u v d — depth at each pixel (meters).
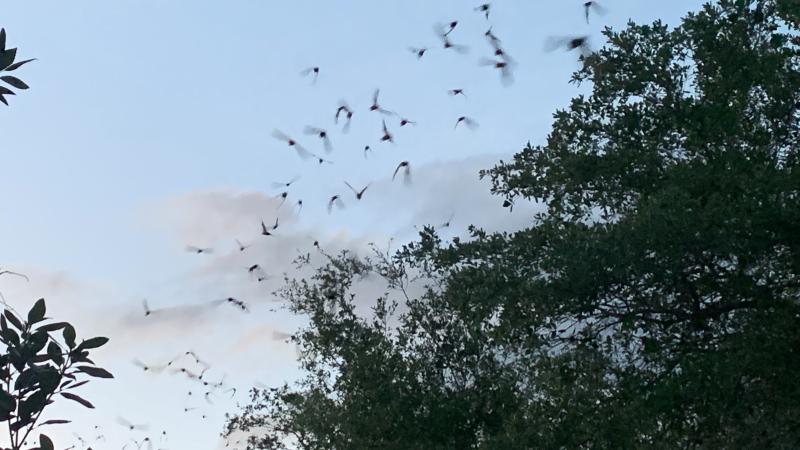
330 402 18.47
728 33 13.35
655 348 12.24
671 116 13.23
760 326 11.53
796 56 13.15
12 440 4.72
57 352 4.89
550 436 12.24
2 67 5.09
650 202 11.61
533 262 13.21
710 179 12.11
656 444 12.09
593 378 12.61
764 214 11.02
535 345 13.40
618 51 13.83
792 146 13.40
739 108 12.93
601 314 12.86
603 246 11.57
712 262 12.08
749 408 11.85
